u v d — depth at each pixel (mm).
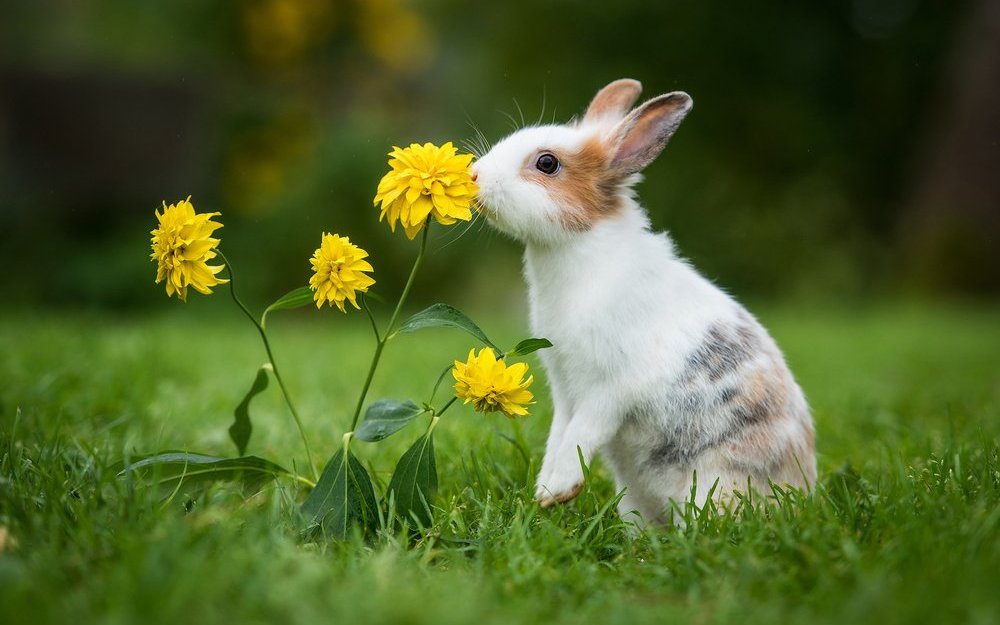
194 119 17422
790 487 3768
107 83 16844
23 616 2523
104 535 3061
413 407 3789
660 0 19359
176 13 21297
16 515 3182
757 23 19156
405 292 3768
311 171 15609
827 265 17953
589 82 19453
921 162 17891
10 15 22406
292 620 2545
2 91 16375
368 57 22328
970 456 4273
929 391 6863
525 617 2680
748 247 18031
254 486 3963
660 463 4180
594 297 4031
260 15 20969
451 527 3535
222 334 9977
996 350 9289
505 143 4219
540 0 20188
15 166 16250
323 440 5148
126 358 6754
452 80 22047
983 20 15242
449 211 3633
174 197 16922
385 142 15547
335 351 8555
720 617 2703
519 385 3689
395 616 2533
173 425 5328
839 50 19484
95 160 16609
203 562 2801
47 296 15031
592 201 4145
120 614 2480
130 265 15102
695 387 4035
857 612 2654
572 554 3244
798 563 3146
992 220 15164
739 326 4180
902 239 16719
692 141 19016
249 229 15477
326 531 3549
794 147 19141
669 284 4133
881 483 4043
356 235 14695
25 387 5641
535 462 4457
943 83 18938
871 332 11008
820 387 7160
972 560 2990
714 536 3443
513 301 17016
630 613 2732
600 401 4047
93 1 22625
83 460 4004
